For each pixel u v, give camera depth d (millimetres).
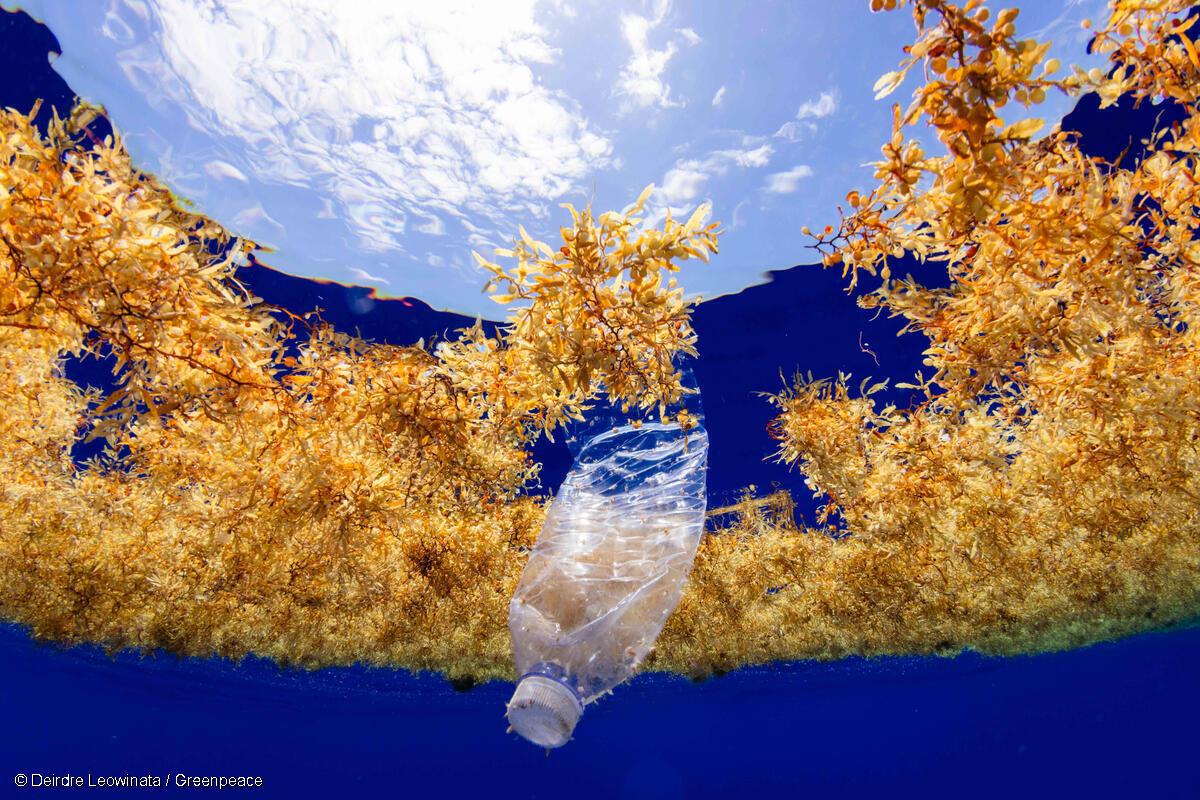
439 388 2410
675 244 1872
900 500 3023
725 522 4141
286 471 2439
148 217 1610
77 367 3711
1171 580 4332
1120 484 2881
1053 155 1589
